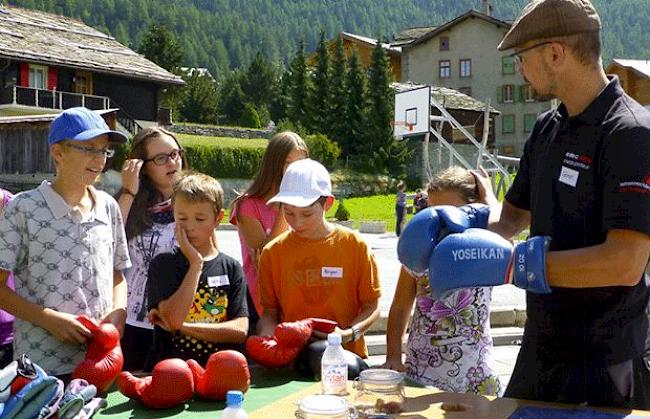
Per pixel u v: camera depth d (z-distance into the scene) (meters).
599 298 2.59
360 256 3.41
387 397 2.51
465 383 3.22
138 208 3.87
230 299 3.31
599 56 2.52
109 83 34.38
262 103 75.44
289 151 4.05
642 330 2.62
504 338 7.45
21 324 3.13
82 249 3.15
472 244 2.31
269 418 2.41
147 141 3.98
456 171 3.31
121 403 2.70
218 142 35.16
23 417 2.21
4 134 24.27
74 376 2.70
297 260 3.40
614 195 2.38
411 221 2.44
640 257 2.34
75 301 3.11
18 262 3.11
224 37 179.62
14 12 34.50
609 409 2.47
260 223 4.08
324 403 2.23
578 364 2.63
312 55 59.81
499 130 56.22
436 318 3.29
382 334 7.25
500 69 55.62
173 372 2.61
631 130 2.38
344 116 42.53
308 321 3.10
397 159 41.12
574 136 2.57
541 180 2.70
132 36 177.12
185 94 60.72
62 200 3.14
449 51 57.03
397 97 25.44
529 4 2.57
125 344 3.68
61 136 3.11
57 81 32.78
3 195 3.58
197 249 3.30
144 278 3.76
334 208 30.78
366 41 64.25
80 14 176.50
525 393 2.77
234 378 2.68
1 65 31.08
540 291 2.33
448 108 42.59
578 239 2.55
